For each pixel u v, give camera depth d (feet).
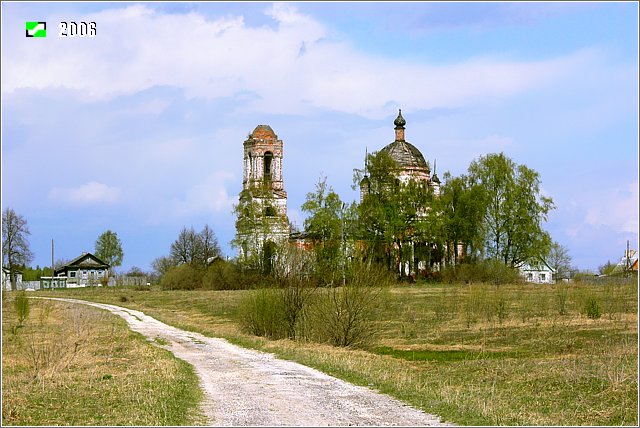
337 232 276.21
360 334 127.44
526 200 311.68
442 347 128.36
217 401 68.13
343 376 85.20
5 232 386.32
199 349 122.11
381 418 59.52
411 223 313.12
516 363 103.76
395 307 188.03
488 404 67.51
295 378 84.12
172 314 229.45
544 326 145.69
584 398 75.25
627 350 109.70
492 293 165.68
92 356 107.04
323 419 59.16
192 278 355.97
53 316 207.82
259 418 59.57
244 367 95.71
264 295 143.84
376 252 296.71
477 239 306.96
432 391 74.79
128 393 70.95
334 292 128.67
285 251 161.17
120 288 397.60
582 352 113.80
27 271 530.68
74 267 515.91
